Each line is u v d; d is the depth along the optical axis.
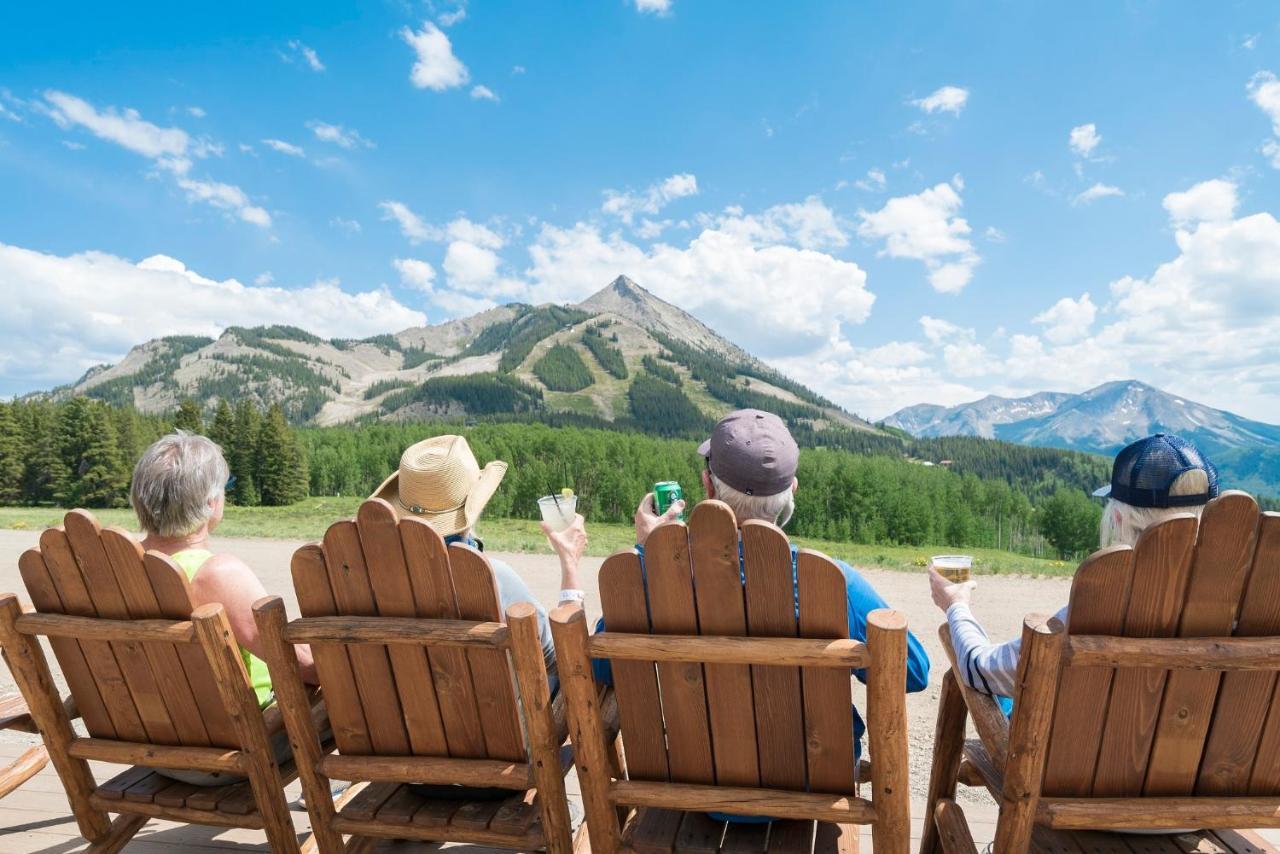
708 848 1.73
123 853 2.55
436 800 1.99
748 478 1.77
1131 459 1.72
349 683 1.84
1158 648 1.38
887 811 1.56
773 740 1.65
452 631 1.66
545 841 1.80
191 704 1.98
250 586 2.08
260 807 1.98
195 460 2.10
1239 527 1.33
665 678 1.64
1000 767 1.75
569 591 2.28
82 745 2.09
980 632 1.91
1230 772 1.55
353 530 1.68
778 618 1.52
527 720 1.69
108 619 1.91
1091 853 1.71
